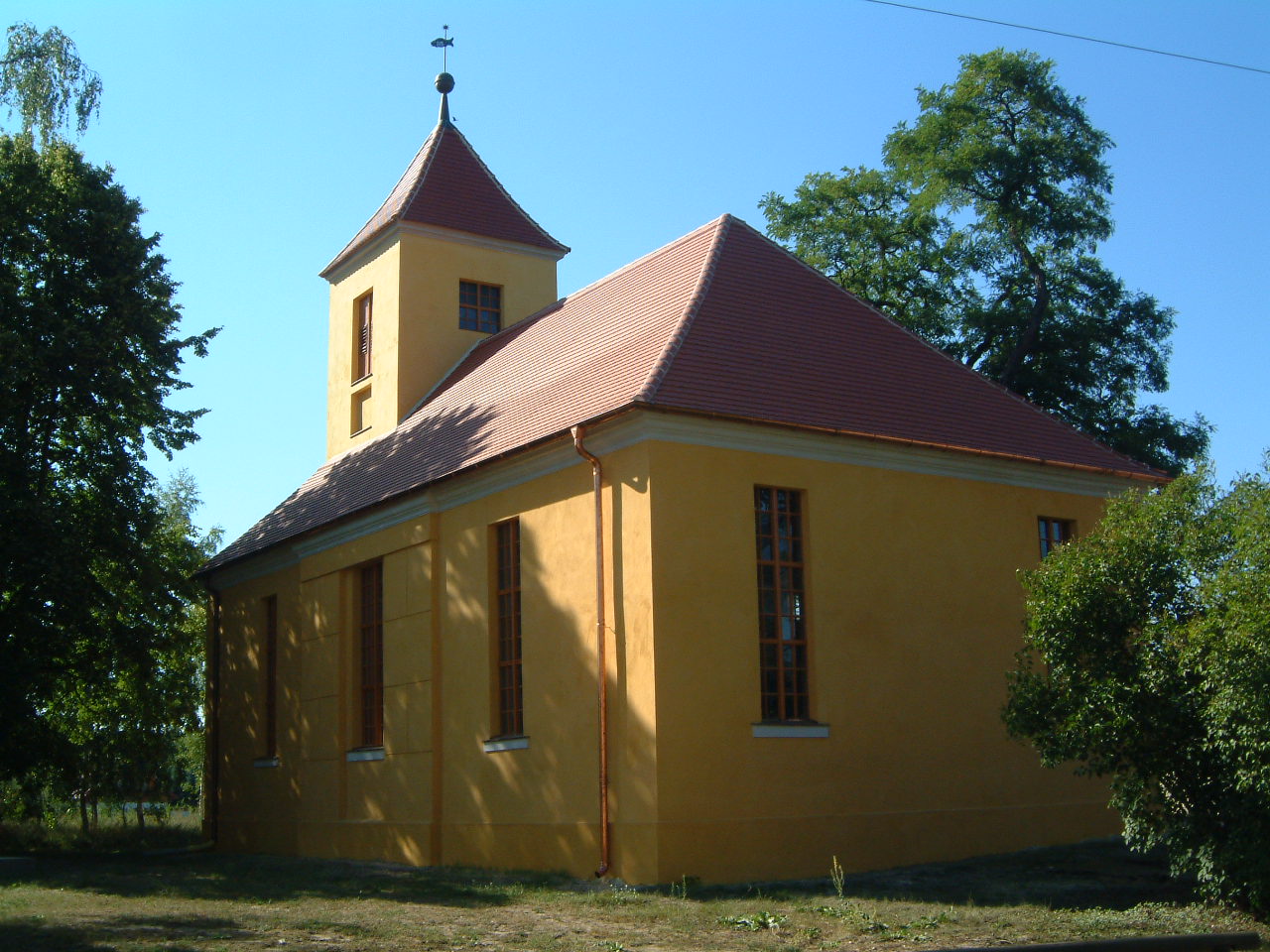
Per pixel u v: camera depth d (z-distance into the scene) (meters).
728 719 16.78
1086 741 13.98
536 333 25.61
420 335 29.20
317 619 24.78
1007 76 33.00
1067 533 21.25
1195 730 13.60
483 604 19.86
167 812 39.62
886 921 13.03
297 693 26.19
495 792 19.11
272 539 26.98
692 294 19.86
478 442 21.12
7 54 26.91
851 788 17.61
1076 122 33.25
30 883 17.62
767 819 16.73
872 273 34.50
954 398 21.22
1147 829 14.32
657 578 16.56
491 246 30.69
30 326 24.14
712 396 17.61
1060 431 22.11
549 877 17.17
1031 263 32.97
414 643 21.44
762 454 17.94
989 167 32.72
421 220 29.62
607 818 16.70
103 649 26.17
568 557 18.14
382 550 22.67
